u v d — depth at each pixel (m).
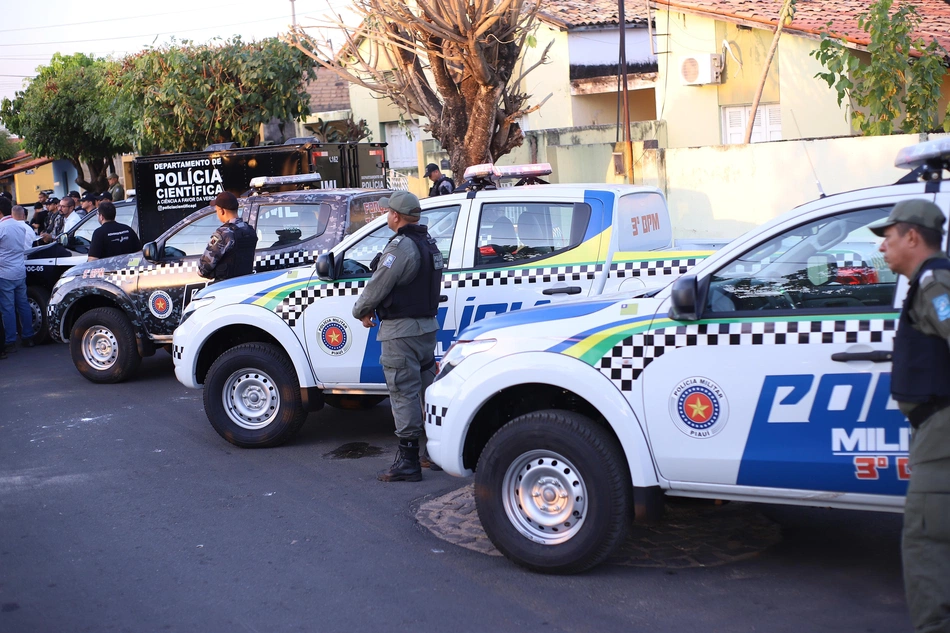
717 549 5.01
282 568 4.98
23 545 5.50
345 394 7.21
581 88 20.92
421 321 6.22
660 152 13.09
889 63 11.81
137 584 4.84
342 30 11.08
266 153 12.66
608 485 4.53
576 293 6.54
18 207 12.29
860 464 4.02
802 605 4.28
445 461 5.02
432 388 5.14
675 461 4.39
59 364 11.59
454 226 6.94
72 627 4.36
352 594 4.61
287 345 7.16
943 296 3.22
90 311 10.15
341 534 5.45
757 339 4.21
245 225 8.52
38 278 13.16
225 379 7.38
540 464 4.73
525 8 13.22
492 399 5.04
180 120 17.95
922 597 3.35
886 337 3.96
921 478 3.34
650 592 4.49
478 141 10.70
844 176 11.52
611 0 22.14
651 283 6.44
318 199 9.23
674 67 16.42
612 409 4.48
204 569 5.01
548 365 4.65
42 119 27.72
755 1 16.06
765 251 4.27
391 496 6.11
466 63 10.18
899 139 11.05
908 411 3.40
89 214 13.83
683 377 4.34
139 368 11.11
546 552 4.68
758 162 12.21
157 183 12.84
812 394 4.09
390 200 6.09
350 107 25.42
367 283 6.26
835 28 13.98
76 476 6.89
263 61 17.89
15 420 8.80
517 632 4.14
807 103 14.63
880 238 4.07
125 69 19.03
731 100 15.71
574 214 6.69
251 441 7.36
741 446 4.25
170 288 9.84
